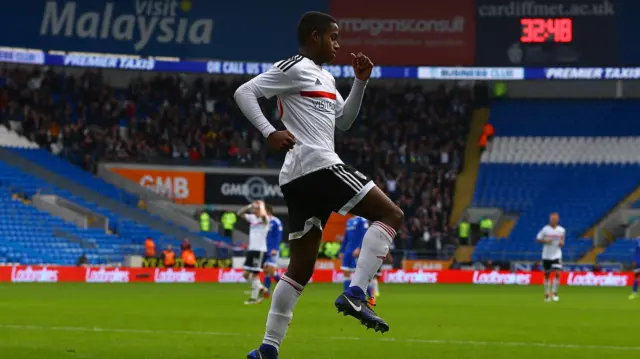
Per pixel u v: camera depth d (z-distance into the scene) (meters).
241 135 49.34
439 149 50.41
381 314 18.00
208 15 48.09
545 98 53.06
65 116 46.78
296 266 6.86
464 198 48.09
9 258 36.19
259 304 20.83
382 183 47.69
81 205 42.09
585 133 51.09
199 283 36.50
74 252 38.41
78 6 46.16
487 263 43.28
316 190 6.62
